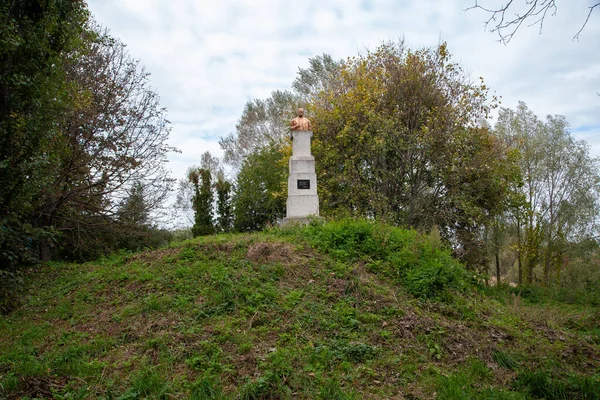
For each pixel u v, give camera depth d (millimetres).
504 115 30156
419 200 20703
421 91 21281
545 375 5941
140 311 8398
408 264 10352
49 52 11266
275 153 32625
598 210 27500
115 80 19391
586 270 21188
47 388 5680
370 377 6113
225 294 8461
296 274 9516
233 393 5445
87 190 18719
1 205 10359
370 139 20203
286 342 6934
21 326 8688
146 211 20734
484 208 21828
